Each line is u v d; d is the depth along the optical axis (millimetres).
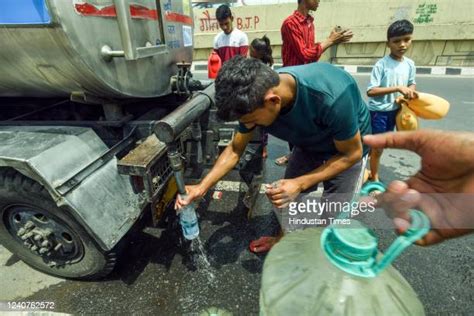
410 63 2645
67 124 2018
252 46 3039
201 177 2293
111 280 1947
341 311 657
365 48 8773
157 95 2160
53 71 1488
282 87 1210
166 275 1984
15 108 2516
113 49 1584
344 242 657
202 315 1693
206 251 2193
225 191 2959
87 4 1369
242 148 1706
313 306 695
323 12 8656
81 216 1459
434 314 1662
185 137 2000
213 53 3428
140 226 2297
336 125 1344
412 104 2432
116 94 1751
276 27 9203
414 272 1954
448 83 6855
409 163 3484
